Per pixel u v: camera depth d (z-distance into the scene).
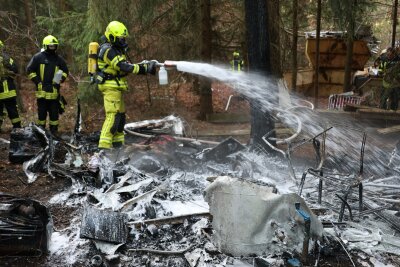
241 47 11.40
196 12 10.55
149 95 11.73
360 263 3.44
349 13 9.21
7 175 5.37
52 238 3.79
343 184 4.31
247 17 5.84
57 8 12.47
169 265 3.41
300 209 3.34
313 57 14.04
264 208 3.37
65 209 4.41
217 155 5.85
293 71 12.12
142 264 3.42
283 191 4.70
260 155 5.76
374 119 8.47
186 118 11.04
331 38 13.55
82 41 9.94
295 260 3.27
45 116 7.35
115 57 5.72
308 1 12.33
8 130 8.37
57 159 5.73
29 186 5.03
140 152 6.05
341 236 3.79
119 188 4.61
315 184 4.90
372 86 10.84
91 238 3.55
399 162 5.84
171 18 10.64
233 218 3.40
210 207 3.54
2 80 7.23
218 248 3.49
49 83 7.12
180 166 5.66
